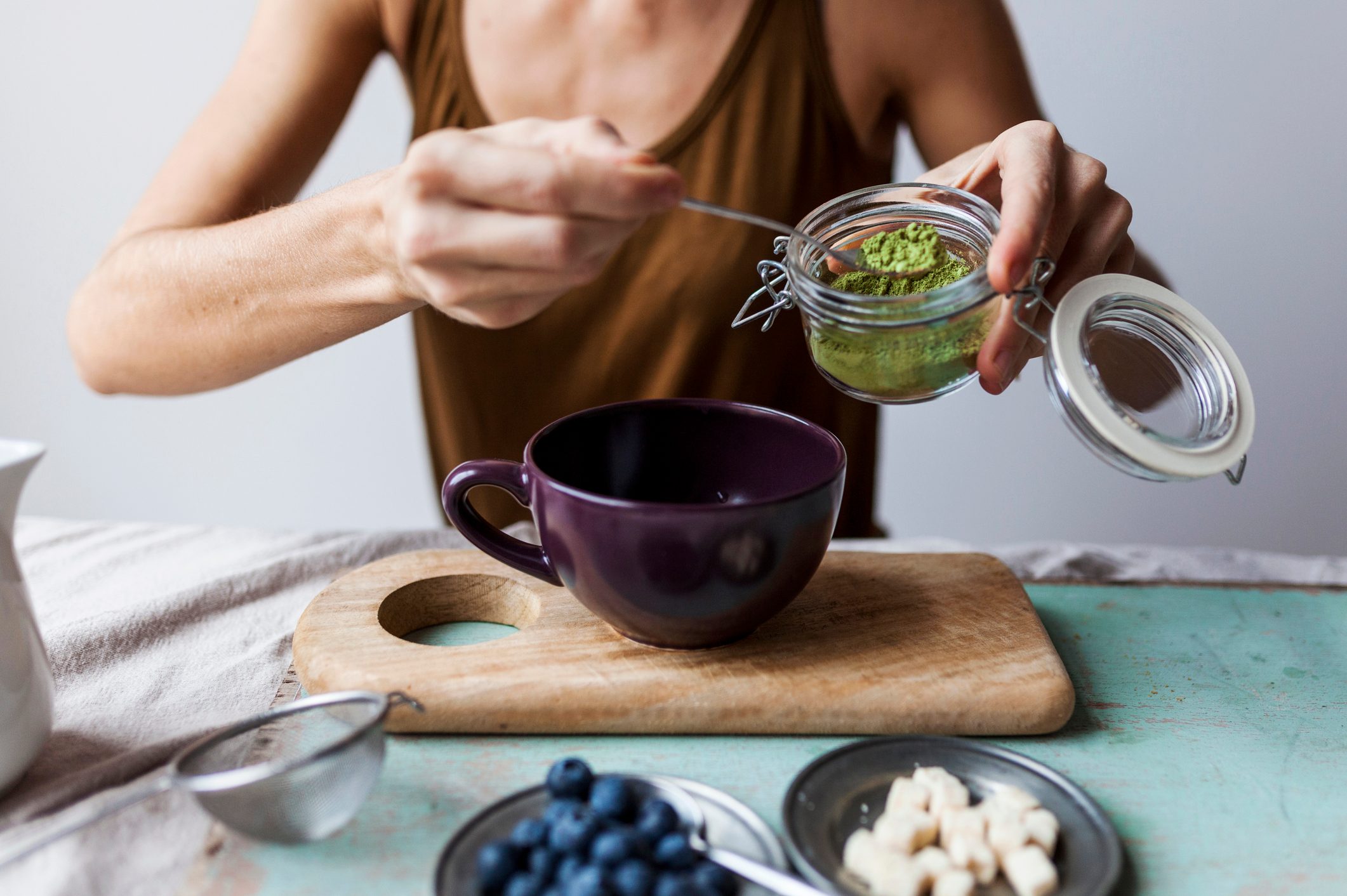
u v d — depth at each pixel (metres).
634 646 0.66
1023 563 0.94
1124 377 0.63
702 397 1.26
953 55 1.21
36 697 0.55
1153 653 0.72
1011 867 0.47
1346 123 1.64
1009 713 0.61
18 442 0.55
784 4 1.17
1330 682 0.68
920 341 0.64
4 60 1.80
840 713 0.61
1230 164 1.69
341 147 1.78
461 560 0.78
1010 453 1.91
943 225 0.71
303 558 0.89
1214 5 1.61
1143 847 0.52
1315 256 1.72
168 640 0.76
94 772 0.57
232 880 0.49
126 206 1.89
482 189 0.55
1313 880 0.50
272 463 2.05
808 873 0.47
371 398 1.99
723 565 0.58
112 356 1.01
